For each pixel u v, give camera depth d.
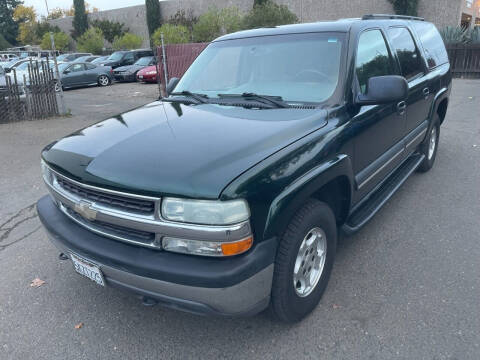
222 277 2.09
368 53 3.47
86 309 3.07
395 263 3.46
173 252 2.22
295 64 3.32
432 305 2.91
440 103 5.45
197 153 2.32
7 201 5.26
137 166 2.29
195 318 2.93
